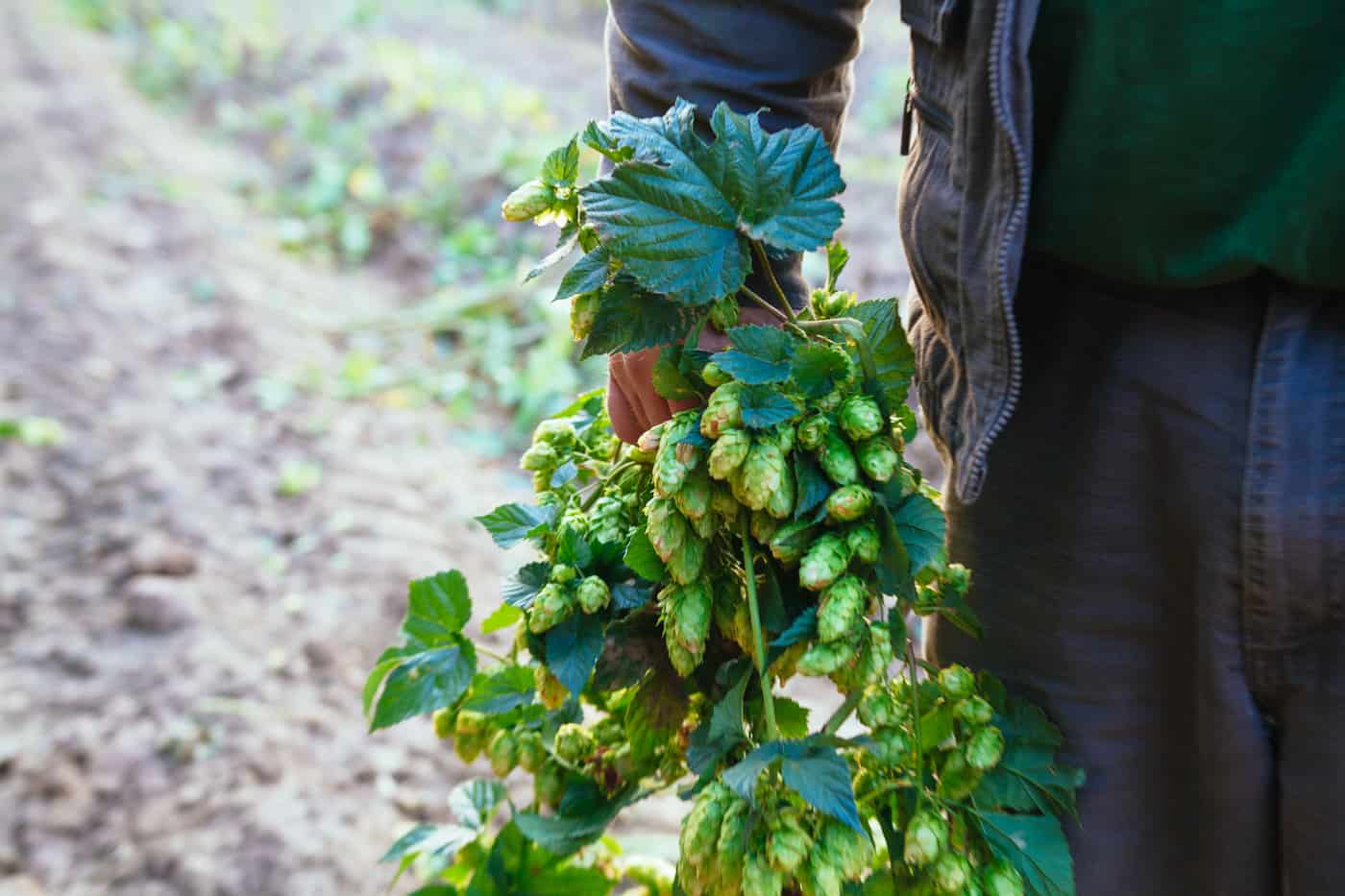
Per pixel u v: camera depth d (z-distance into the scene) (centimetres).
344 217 577
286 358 441
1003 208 96
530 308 452
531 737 127
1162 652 110
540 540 116
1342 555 96
